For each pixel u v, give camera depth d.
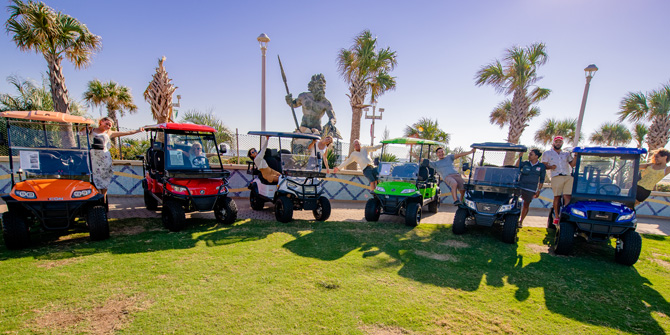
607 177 5.59
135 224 5.98
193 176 5.80
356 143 8.12
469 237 6.23
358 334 2.77
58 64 9.91
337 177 10.45
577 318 3.30
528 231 7.05
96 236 4.86
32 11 8.97
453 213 9.12
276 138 8.01
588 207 5.31
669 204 10.27
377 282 3.89
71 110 12.73
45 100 11.99
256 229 6.03
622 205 5.36
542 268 4.72
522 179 6.51
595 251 5.71
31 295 3.16
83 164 5.21
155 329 2.71
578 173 5.73
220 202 6.28
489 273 4.42
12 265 3.85
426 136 20.66
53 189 4.66
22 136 4.82
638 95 13.75
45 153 4.94
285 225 6.51
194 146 6.30
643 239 7.02
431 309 3.30
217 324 2.82
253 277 3.84
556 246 5.44
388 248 5.27
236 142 10.12
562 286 4.10
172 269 3.95
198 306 3.11
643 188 6.23
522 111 13.12
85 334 2.61
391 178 7.71
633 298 3.86
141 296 3.26
